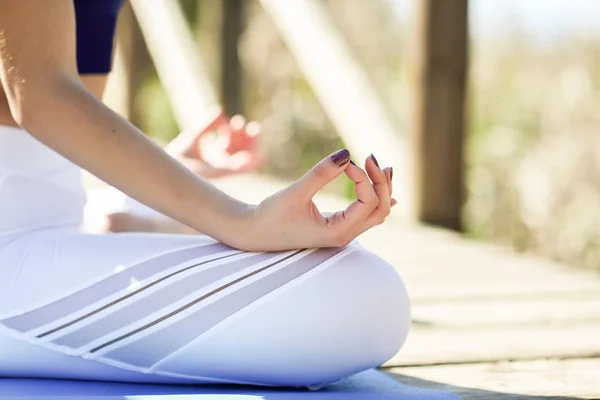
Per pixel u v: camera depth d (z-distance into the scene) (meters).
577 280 3.67
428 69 5.23
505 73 9.48
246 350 1.71
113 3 2.29
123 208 2.36
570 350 2.40
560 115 8.46
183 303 1.71
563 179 7.51
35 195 1.88
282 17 5.98
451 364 2.24
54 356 1.77
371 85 5.53
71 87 1.70
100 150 1.69
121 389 1.75
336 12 11.71
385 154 5.36
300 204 1.67
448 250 4.49
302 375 1.75
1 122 1.86
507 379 2.09
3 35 1.69
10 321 1.75
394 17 11.51
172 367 1.75
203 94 7.37
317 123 10.76
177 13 7.96
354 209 1.69
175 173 1.72
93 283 1.74
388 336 1.77
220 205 1.72
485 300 3.17
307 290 1.71
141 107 10.84
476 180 7.81
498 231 7.55
